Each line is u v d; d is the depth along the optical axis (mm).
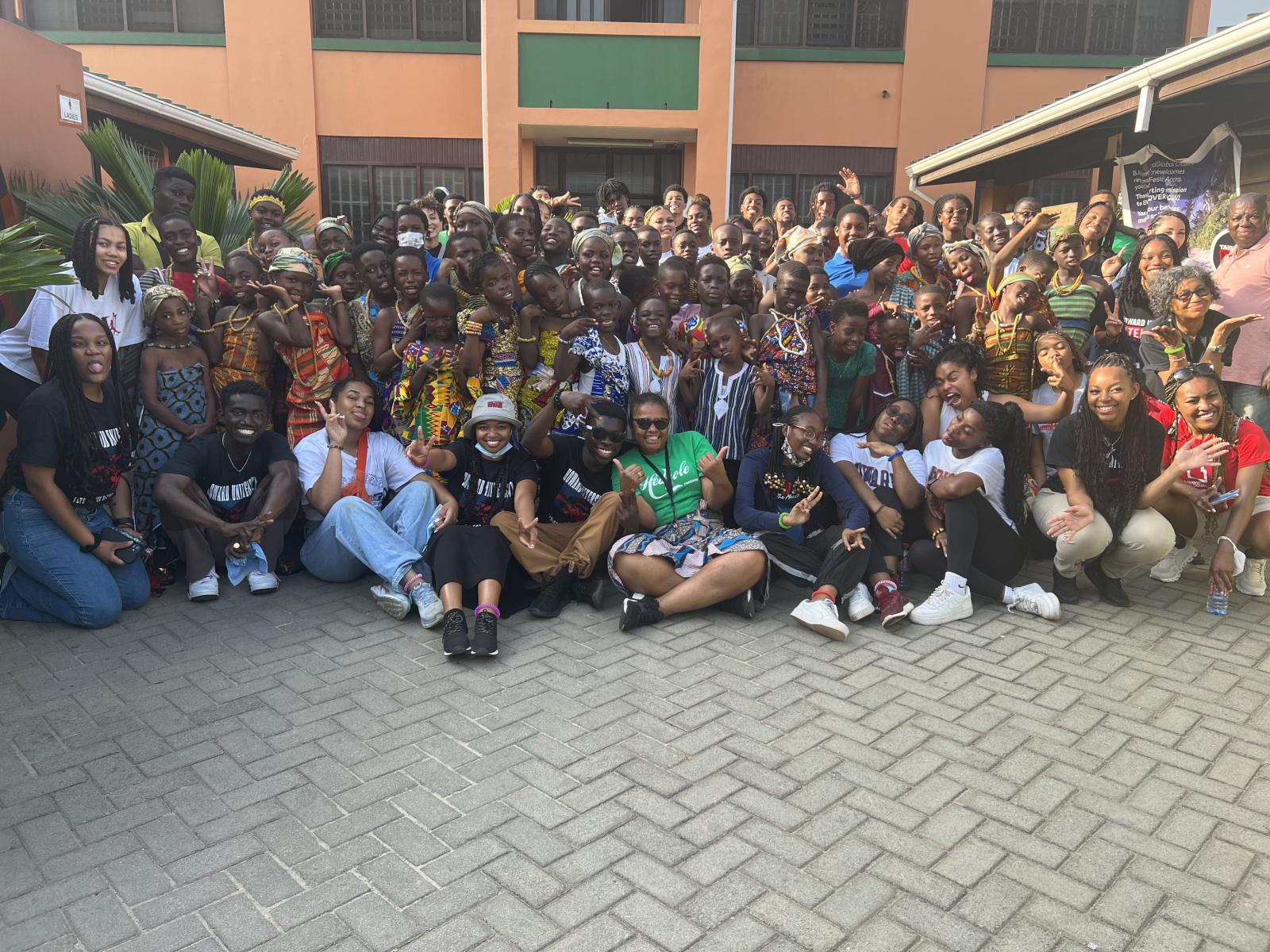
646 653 3893
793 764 3016
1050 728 3268
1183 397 4258
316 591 4547
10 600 4090
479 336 4527
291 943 2193
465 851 2547
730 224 5957
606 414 4312
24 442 3834
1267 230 5469
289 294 4555
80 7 12109
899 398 5086
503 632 4109
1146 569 5047
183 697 3414
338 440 4422
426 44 12359
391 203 12797
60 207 5539
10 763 2953
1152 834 2666
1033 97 12469
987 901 2371
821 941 2223
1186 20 12375
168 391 4512
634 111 11406
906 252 5949
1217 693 3545
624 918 2293
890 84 12492
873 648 3967
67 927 2238
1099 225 6000
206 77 12258
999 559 4473
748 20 12414
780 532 4461
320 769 2953
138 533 4305
